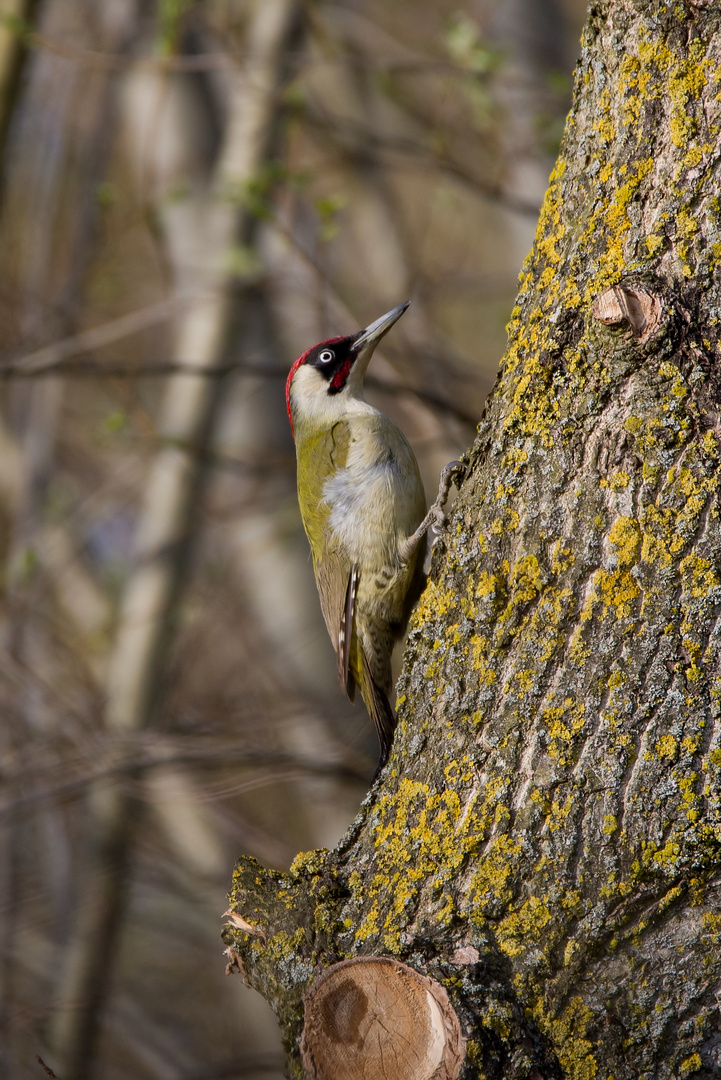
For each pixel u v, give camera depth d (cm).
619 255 529
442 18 1559
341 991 493
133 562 1548
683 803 493
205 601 1623
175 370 1259
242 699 1592
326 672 1691
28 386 1741
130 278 1752
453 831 530
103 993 1430
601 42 552
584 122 559
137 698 1456
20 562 1473
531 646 529
